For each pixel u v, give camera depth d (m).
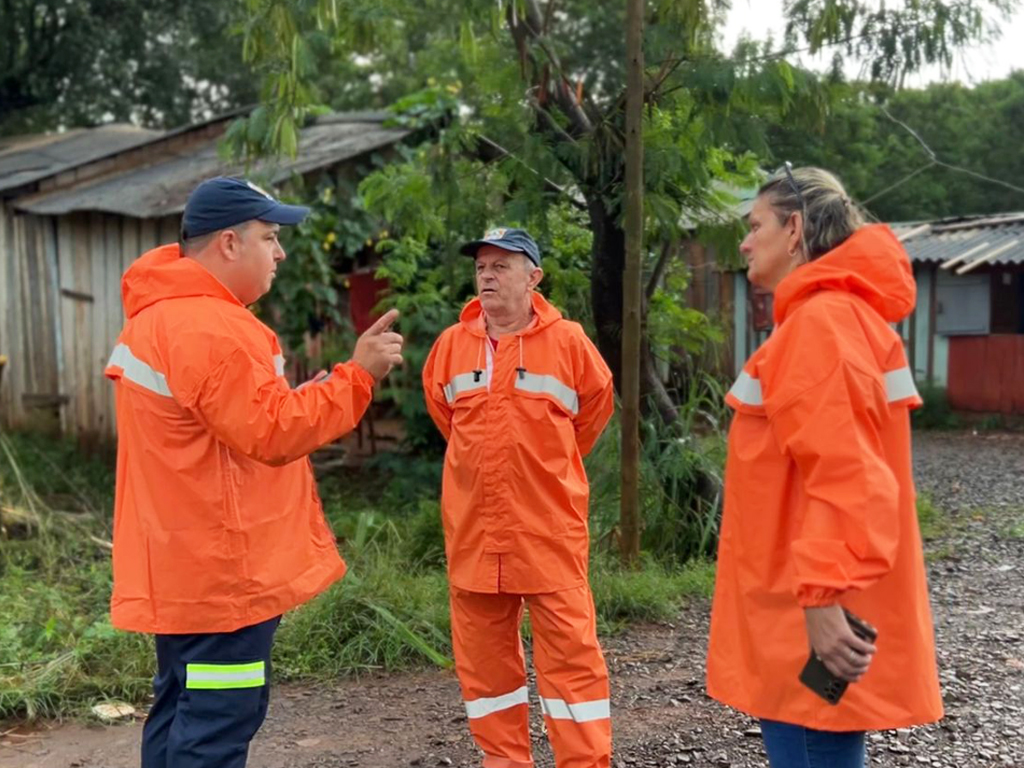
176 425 2.76
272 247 2.96
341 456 10.41
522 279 3.42
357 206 9.69
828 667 2.21
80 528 7.56
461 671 3.48
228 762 2.81
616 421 6.50
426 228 7.26
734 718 4.14
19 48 18.28
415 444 9.02
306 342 10.08
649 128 6.16
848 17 5.86
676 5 5.84
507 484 3.32
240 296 2.93
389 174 7.51
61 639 5.02
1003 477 10.12
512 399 3.35
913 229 15.66
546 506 3.33
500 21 6.04
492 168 6.94
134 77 20.19
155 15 19.19
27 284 10.98
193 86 21.45
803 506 2.33
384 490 8.95
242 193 2.87
